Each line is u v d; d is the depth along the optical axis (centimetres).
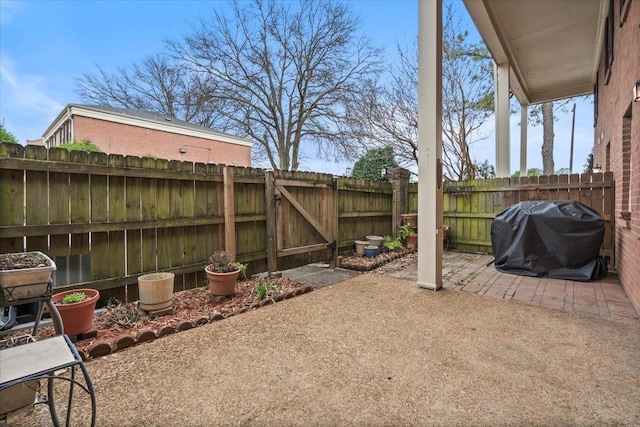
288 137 1678
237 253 424
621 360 209
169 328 260
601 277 434
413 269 506
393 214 723
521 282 419
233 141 1680
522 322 277
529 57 652
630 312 301
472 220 654
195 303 333
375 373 196
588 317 288
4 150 252
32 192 268
